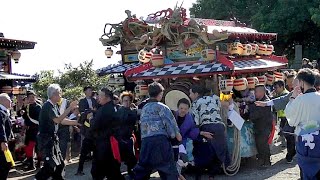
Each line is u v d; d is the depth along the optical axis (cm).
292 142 939
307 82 542
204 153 779
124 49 1532
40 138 738
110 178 723
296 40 2980
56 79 2166
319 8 2489
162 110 656
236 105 905
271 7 2812
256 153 947
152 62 1019
